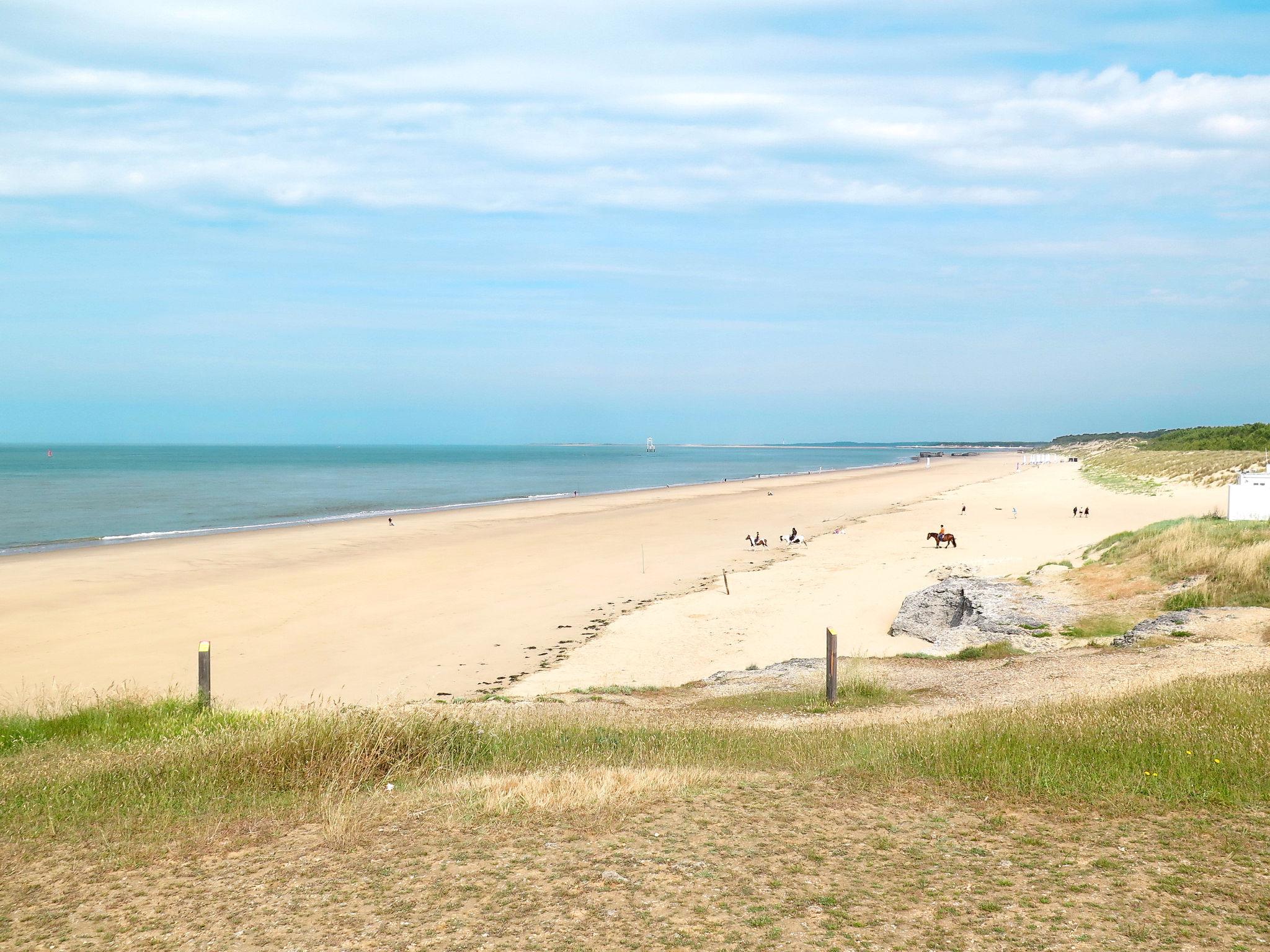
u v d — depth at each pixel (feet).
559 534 161.89
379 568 121.90
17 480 354.33
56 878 19.30
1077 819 21.33
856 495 252.83
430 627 86.43
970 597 76.89
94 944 15.88
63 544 149.89
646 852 19.42
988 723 32.09
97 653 76.64
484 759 31.09
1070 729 29.58
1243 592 63.67
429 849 20.01
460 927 15.75
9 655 75.72
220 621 89.15
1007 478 302.25
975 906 16.33
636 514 203.21
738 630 81.30
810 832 20.83
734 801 23.72
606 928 15.51
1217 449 313.94
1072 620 67.05
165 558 131.23
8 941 16.16
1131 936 14.90
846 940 14.90
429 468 540.93
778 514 198.18
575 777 26.02
